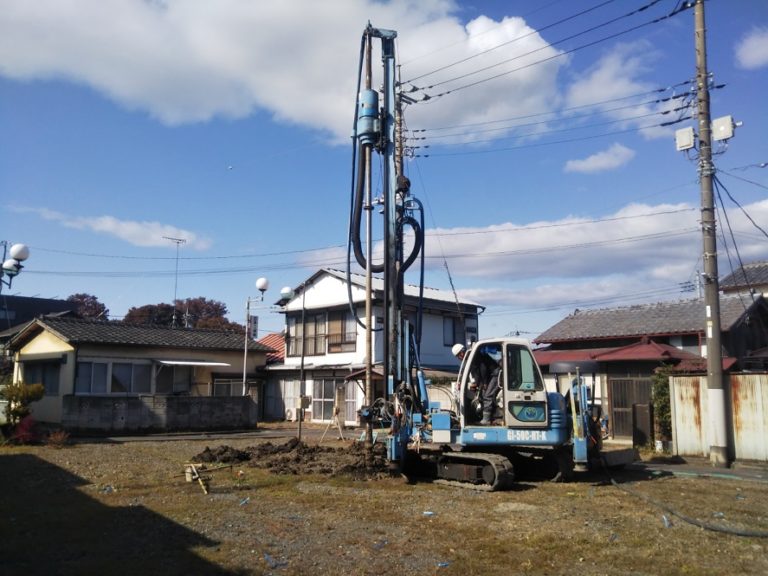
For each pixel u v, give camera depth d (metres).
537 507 9.06
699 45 14.96
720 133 14.48
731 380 14.52
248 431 24.22
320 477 11.63
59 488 10.40
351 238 12.14
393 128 11.93
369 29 12.06
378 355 26.42
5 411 17.44
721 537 7.46
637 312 23.67
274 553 6.61
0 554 6.51
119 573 5.91
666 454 15.98
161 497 9.66
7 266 14.98
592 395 12.57
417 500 9.56
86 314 55.88
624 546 6.96
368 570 6.06
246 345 28.09
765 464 13.74
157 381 26.62
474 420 11.26
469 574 5.98
